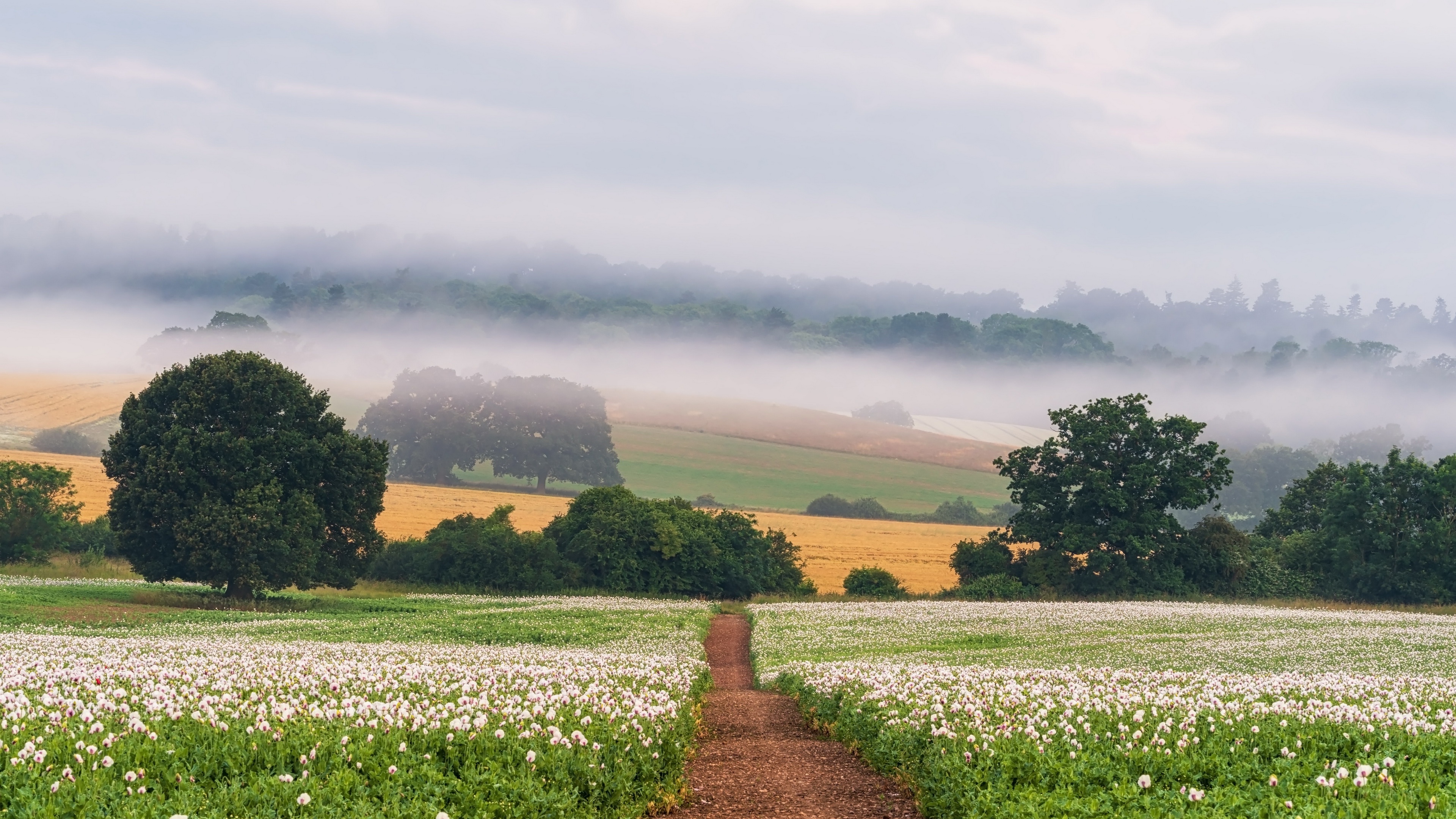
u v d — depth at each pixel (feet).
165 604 179.42
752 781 55.06
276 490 187.62
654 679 81.35
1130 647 140.67
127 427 191.83
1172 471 275.18
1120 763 46.06
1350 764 44.98
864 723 65.46
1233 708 61.57
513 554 252.83
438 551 251.80
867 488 530.27
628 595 255.70
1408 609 246.06
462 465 490.08
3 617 142.51
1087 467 279.49
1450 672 115.03
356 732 44.91
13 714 43.55
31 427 472.85
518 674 79.05
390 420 499.51
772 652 140.97
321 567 197.36
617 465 542.57
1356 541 272.92
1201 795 37.22
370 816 33.96
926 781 47.06
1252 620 183.73
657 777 47.93
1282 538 309.22
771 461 570.05
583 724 50.57
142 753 39.60
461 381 504.02
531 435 495.00
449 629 153.48
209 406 192.13
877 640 153.48
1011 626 173.27
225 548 183.01
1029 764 44.65
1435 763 46.01
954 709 59.93
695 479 524.93
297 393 198.90
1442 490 264.11
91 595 180.04
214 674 70.03
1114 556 266.98
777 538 290.15
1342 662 124.06
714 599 266.16
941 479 559.38
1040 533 276.62
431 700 59.77
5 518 219.41
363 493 203.82
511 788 39.09
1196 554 269.64
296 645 114.62
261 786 36.47
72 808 32.50
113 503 186.80
